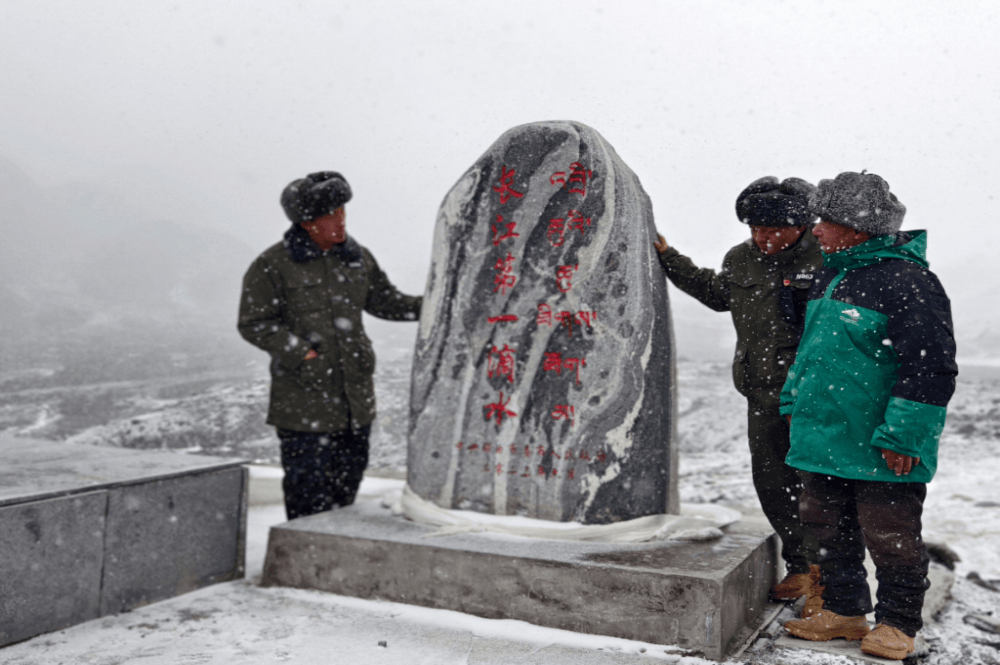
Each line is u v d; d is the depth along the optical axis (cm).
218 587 292
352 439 362
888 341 214
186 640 236
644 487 291
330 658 223
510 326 312
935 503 455
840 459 220
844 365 220
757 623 255
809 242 267
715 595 228
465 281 323
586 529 282
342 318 347
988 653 241
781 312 265
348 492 363
